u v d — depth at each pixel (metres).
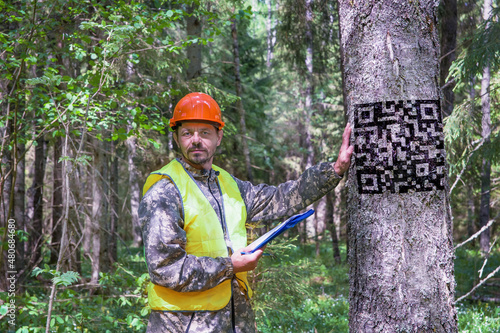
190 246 1.86
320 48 9.88
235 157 11.00
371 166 2.02
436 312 1.93
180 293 1.82
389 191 1.99
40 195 8.99
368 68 2.04
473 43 5.81
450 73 6.16
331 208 13.48
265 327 5.53
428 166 1.96
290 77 14.75
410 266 1.95
